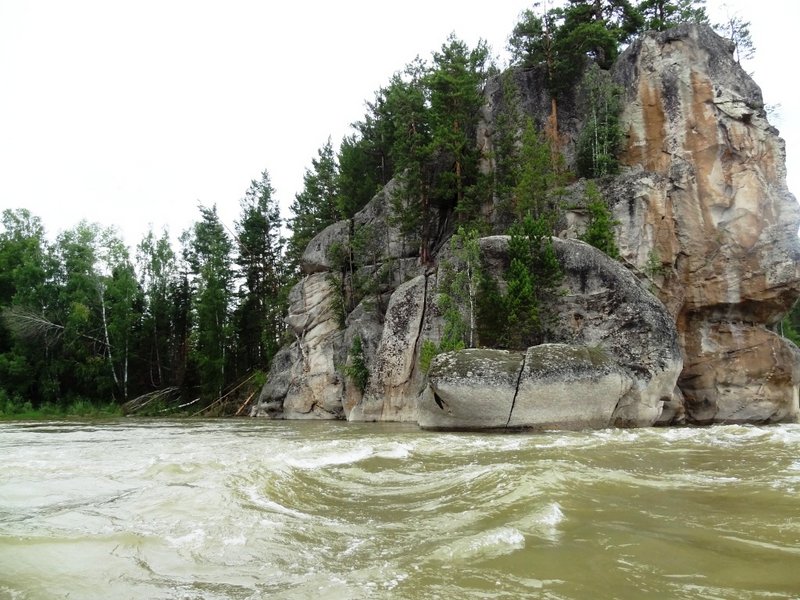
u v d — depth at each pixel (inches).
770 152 1434.5
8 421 1566.2
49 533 271.4
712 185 1395.2
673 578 212.1
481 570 219.0
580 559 232.1
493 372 893.8
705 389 1327.5
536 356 911.7
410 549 249.4
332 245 1766.7
